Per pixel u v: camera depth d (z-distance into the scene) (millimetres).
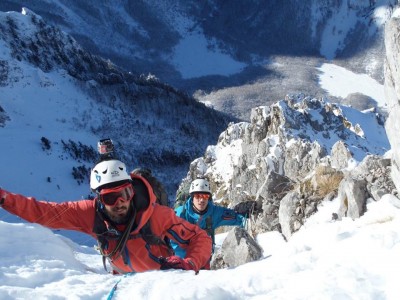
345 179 7805
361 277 3107
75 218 4348
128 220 4234
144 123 136000
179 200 7762
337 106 36062
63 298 3609
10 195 4297
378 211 6293
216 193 26281
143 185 4246
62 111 129750
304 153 19469
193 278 3729
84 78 150000
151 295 3424
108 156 4219
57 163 96188
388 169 7305
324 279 3178
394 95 5973
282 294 3133
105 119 131625
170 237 4387
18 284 4234
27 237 5578
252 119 26953
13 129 114562
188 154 122438
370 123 36156
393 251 3330
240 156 25016
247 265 4191
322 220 8102
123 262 4363
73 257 5910
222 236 13211
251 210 8266
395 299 2771
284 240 8695
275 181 10016
